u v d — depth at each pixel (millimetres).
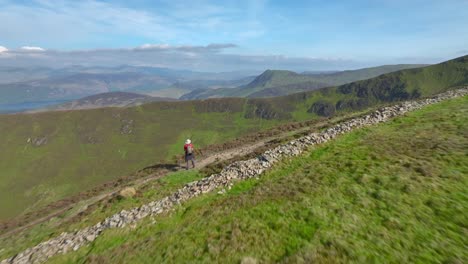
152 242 13508
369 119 26359
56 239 18500
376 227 10516
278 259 9773
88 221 20156
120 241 15477
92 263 12977
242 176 20391
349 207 12211
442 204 11008
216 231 12836
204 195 18781
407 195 12109
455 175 12695
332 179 15312
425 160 14727
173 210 17656
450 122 19984
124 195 22703
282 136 35438
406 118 24109
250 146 34469
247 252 10547
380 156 16625
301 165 19250
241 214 13938
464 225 9672
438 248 8930
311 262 9180
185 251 11719
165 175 27312
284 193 15070
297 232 11172
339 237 10227
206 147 39844
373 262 8781
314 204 13039
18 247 19781
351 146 20047
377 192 12844
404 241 9523
